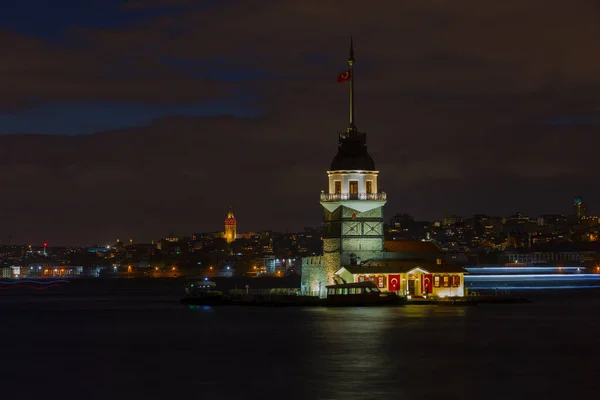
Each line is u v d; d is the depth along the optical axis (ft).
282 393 264.93
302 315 538.47
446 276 630.74
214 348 372.99
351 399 255.70
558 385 275.80
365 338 399.03
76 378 297.33
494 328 447.01
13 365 330.34
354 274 607.78
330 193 628.69
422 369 306.55
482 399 254.68
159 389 274.16
